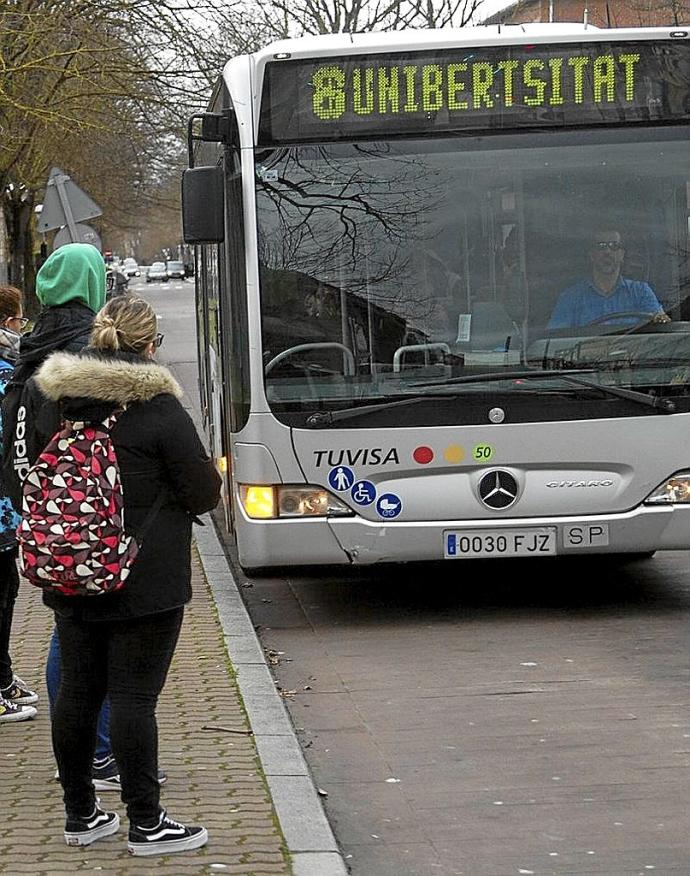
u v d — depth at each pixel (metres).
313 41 11.08
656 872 6.08
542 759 7.77
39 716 8.54
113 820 6.38
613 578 13.19
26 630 10.98
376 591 12.86
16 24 25.53
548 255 10.88
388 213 10.85
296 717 8.82
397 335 10.84
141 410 5.97
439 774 7.57
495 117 10.91
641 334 10.88
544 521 10.87
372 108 10.88
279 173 10.86
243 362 10.95
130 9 26.00
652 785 7.27
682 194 10.96
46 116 26.12
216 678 9.32
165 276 126.88
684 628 11.01
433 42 10.90
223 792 6.94
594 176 10.92
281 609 12.24
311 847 6.15
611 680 9.45
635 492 10.92
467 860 6.29
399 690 9.39
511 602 12.20
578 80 10.94
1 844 6.28
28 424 6.37
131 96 26.64
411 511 10.85
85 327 6.98
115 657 6.04
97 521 5.81
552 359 10.85
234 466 11.30
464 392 10.82
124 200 55.12
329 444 10.82
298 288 10.85
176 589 6.02
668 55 10.99
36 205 54.16
